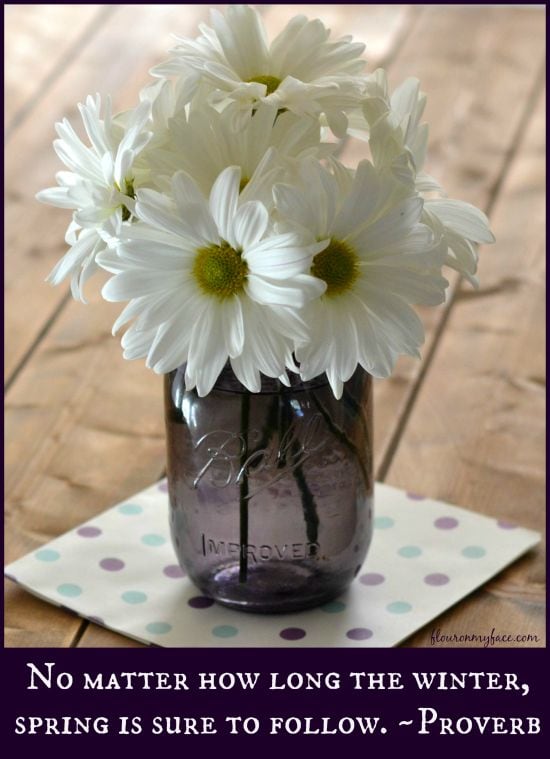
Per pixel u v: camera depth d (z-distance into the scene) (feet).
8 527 2.69
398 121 2.19
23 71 4.37
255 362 2.13
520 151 3.84
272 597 2.42
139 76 4.27
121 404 3.03
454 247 2.25
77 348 3.21
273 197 2.10
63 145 2.20
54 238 3.60
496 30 4.61
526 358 3.14
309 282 2.06
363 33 4.54
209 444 2.34
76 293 2.25
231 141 2.17
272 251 2.06
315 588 2.43
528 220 3.58
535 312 3.29
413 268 2.16
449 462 2.84
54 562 2.58
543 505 2.72
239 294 2.14
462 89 4.16
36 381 3.10
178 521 2.43
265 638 2.41
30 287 3.41
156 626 2.44
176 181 2.10
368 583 2.52
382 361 2.16
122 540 2.64
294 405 2.31
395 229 2.13
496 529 2.64
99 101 2.18
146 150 2.17
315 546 2.39
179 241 2.15
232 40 2.25
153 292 2.15
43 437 2.93
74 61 4.42
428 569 2.55
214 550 2.40
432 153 3.83
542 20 4.71
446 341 3.20
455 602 2.48
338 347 2.14
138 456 2.88
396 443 2.89
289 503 2.35
